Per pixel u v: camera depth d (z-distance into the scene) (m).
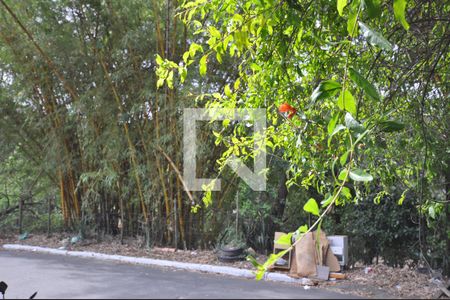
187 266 7.64
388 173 4.80
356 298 5.45
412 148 4.75
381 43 2.57
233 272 7.12
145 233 9.55
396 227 7.41
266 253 8.74
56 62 9.40
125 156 9.44
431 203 5.02
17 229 11.90
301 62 4.69
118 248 9.36
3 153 10.91
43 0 9.38
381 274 6.78
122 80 9.28
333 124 2.87
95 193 10.04
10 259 8.51
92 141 9.59
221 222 9.12
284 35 4.34
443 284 5.92
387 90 5.00
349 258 7.84
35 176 11.37
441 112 5.00
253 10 4.13
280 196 9.76
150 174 9.30
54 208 11.59
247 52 5.11
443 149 4.84
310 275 6.59
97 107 9.18
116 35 9.20
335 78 4.68
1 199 12.86
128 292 5.71
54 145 10.12
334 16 4.23
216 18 4.23
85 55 9.48
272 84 4.44
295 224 9.63
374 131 2.99
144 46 8.99
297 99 4.55
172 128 8.83
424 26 4.88
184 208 9.26
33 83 9.82
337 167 4.58
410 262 7.43
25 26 9.39
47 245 10.12
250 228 8.98
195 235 9.20
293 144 4.67
